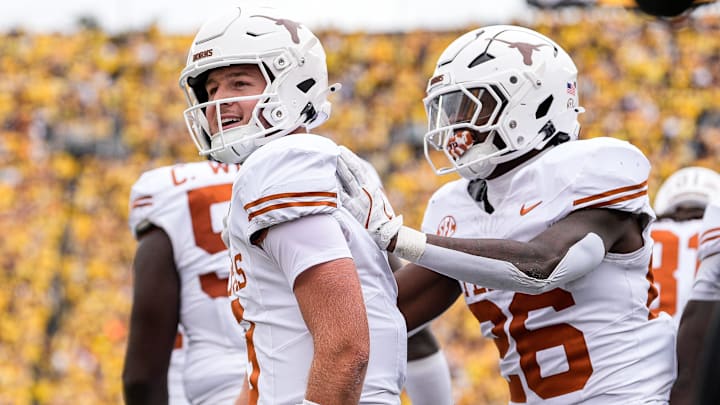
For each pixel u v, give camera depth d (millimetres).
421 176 28422
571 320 9047
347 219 7688
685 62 28875
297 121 8375
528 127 9250
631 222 9078
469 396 25734
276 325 7418
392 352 7641
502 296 9359
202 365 11406
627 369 8992
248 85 8258
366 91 29438
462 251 8312
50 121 29375
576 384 9047
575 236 8672
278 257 7246
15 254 28172
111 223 28547
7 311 27719
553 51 9508
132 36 30297
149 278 11500
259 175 7266
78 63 29938
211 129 8352
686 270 15562
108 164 29109
